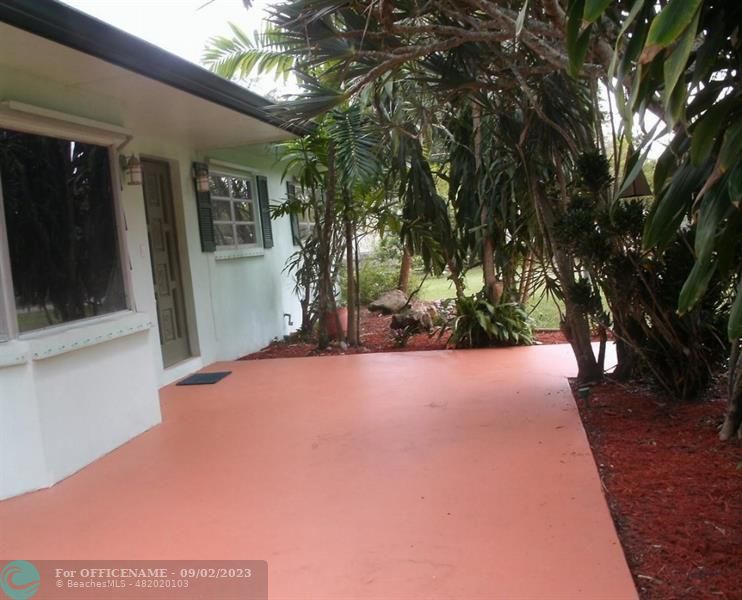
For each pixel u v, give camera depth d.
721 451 3.15
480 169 5.98
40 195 3.44
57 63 3.44
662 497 2.71
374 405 4.49
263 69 6.97
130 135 4.18
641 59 1.73
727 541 2.31
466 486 2.98
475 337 6.39
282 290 8.50
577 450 3.33
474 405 4.32
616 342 4.57
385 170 6.54
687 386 3.96
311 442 3.76
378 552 2.42
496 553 2.36
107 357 3.81
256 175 7.81
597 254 3.58
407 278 10.81
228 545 2.56
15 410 3.17
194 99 4.40
